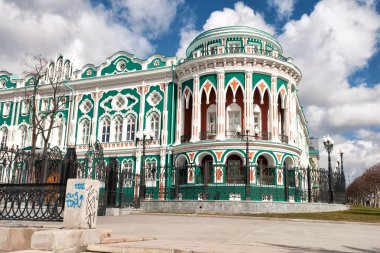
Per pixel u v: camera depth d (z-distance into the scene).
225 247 7.84
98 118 36.31
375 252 8.39
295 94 34.78
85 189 8.53
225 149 28.86
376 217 20.23
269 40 33.19
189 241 9.20
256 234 11.30
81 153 35.50
